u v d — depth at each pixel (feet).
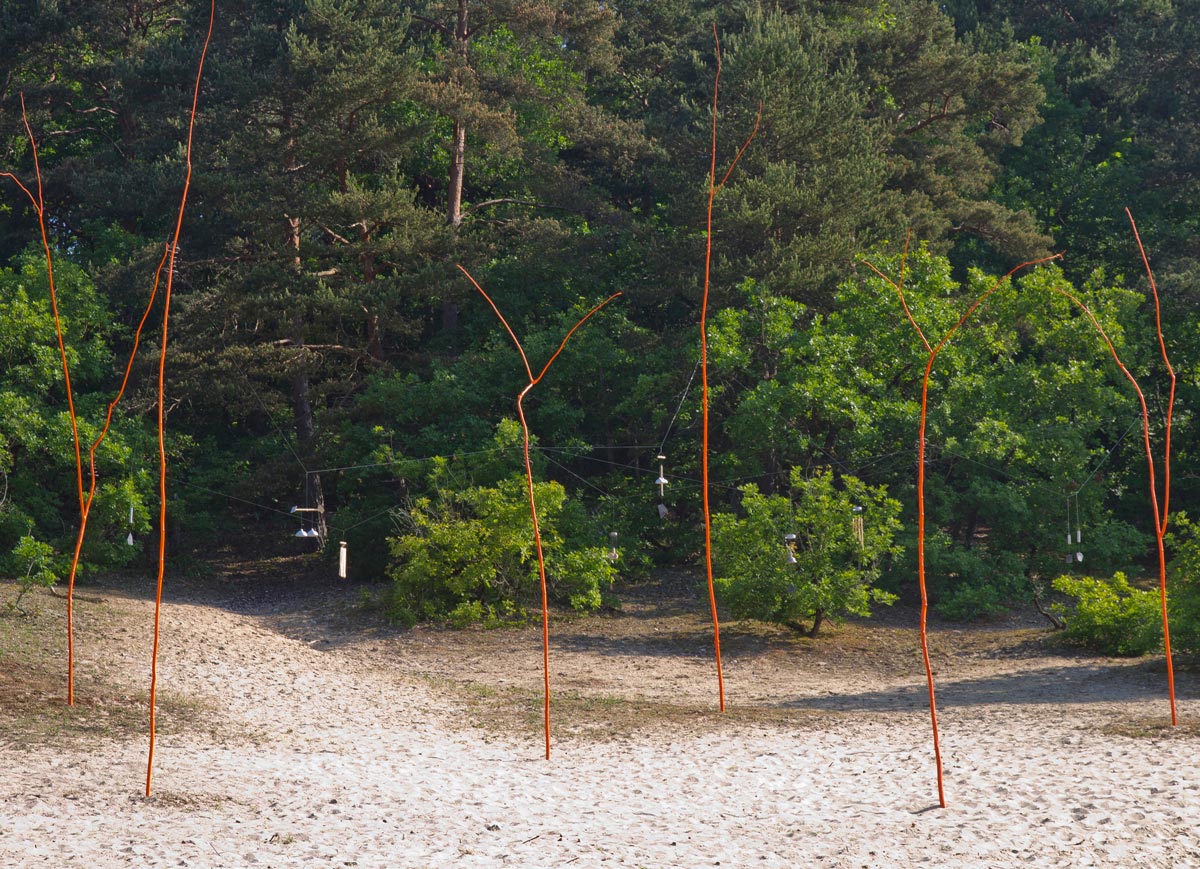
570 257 116.78
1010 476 89.45
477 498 82.43
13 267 129.80
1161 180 129.70
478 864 26.99
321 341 116.37
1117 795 30.60
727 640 74.69
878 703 52.37
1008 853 26.63
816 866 26.32
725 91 109.09
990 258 129.90
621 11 147.95
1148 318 108.37
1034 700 50.80
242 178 108.17
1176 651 61.16
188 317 107.04
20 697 46.47
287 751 40.88
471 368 107.24
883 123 116.57
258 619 84.89
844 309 97.76
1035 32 159.63
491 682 60.39
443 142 123.54
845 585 73.20
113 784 33.99
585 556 82.64
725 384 100.27
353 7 112.06
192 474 116.26
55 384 105.81
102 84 128.77
